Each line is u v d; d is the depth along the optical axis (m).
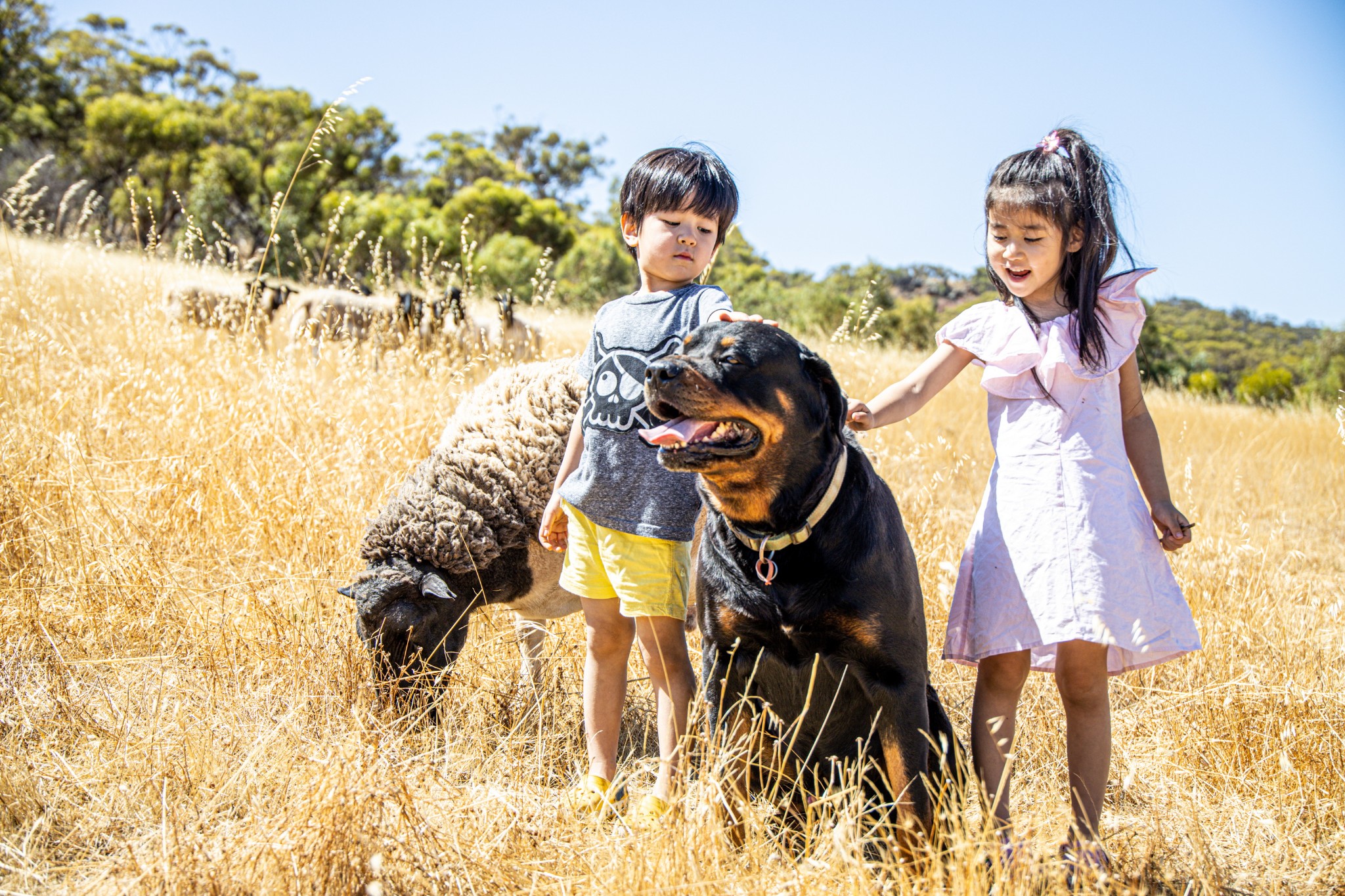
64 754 2.95
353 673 3.32
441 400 5.68
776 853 2.65
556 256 43.22
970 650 2.87
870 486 2.69
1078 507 2.63
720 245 3.16
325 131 5.27
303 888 2.21
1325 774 3.04
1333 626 4.37
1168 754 3.26
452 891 2.28
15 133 40.81
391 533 3.42
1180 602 2.70
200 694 3.22
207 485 4.47
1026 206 2.72
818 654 2.59
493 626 3.92
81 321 7.35
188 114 40.38
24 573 3.83
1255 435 10.16
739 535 2.62
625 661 3.07
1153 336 25.81
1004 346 2.81
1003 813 2.71
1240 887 2.61
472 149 58.91
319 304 8.86
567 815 2.70
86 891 2.29
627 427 2.85
